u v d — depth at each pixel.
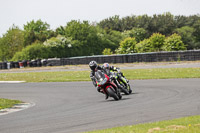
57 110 41.31
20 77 121.31
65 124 30.03
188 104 36.84
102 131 24.14
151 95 48.94
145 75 91.38
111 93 45.06
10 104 50.59
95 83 47.22
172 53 144.75
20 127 30.42
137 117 30.56
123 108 37.38
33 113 40.12
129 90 53.69
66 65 188.50
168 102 39.78
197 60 137.62
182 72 90.38
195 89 52.41
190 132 20.94
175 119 27.06
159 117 29.70
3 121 35.06
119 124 27.83
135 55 157.25
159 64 135.62
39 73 137.00
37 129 28.66
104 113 34.81
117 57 163.00
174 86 59.72
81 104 45.69
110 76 46.41
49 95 62.28
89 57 175.50
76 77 102.50
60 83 87.12
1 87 86.12
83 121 30.89
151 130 22.73
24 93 68.69
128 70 114.62
